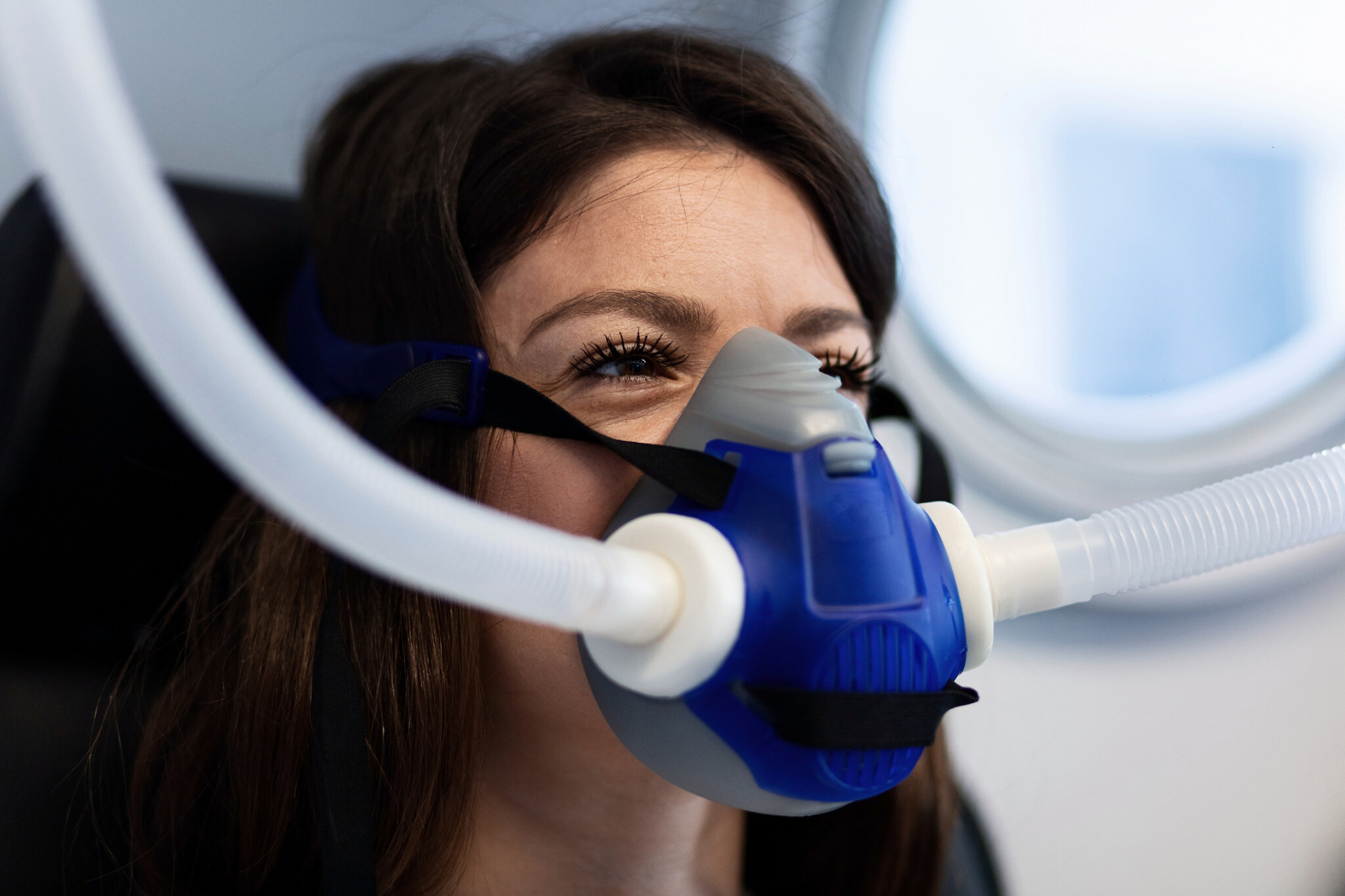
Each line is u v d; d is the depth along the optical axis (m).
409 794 0.78
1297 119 2.04
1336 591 1.80
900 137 1.61
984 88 1.82
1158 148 2.04
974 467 1.70
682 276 0.74
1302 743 1.77
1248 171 2.05
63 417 0.89
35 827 0.84
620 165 0.77
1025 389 1.82
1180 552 0.68
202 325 0.37
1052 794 1.70
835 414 0.61
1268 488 0.69
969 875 1.21
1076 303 2.02
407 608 0.80
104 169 0.34
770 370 0.64
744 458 0.61
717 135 0.82
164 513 0.96
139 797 0.84
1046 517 1.72
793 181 0.86
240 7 1.25
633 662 0.55
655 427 0.73
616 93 0.87
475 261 0.79
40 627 0.93
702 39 0.93
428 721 0.78
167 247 0.36
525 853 0.82
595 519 0.72
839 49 1.47
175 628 0.97
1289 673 1.78
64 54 0.34
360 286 0.87
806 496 0.58
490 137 0.81
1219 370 1.99
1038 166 2.00
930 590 0.59
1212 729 1.75
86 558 0.92
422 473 0.77
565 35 1.08
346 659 0.68
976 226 1.88
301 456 0.40
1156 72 2.01
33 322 0.88
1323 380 1.79
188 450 0.97
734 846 0.98
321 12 1.28
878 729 0.55
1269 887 1.74
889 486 0.60
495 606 0.47
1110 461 1.78
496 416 0.74
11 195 1.18
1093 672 1.74
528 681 0.76
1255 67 2.01
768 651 0.55
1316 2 1.96
